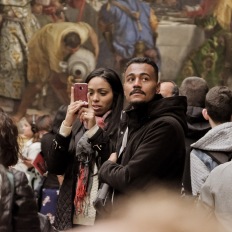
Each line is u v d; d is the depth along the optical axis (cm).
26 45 2339
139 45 2397
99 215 510
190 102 603
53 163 534
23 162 844
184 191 500
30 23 2342
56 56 2356
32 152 896
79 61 2369
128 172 450
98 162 528
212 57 2416
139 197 188
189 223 175
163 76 2419
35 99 2345
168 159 457
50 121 1001
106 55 2386
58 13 2361
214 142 485
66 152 534
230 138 485
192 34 2417
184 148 469
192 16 2417
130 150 471
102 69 580
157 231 171
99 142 524
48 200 735
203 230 175
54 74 2356
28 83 2344
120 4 2384
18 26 2330
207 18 2417
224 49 2416
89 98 573
